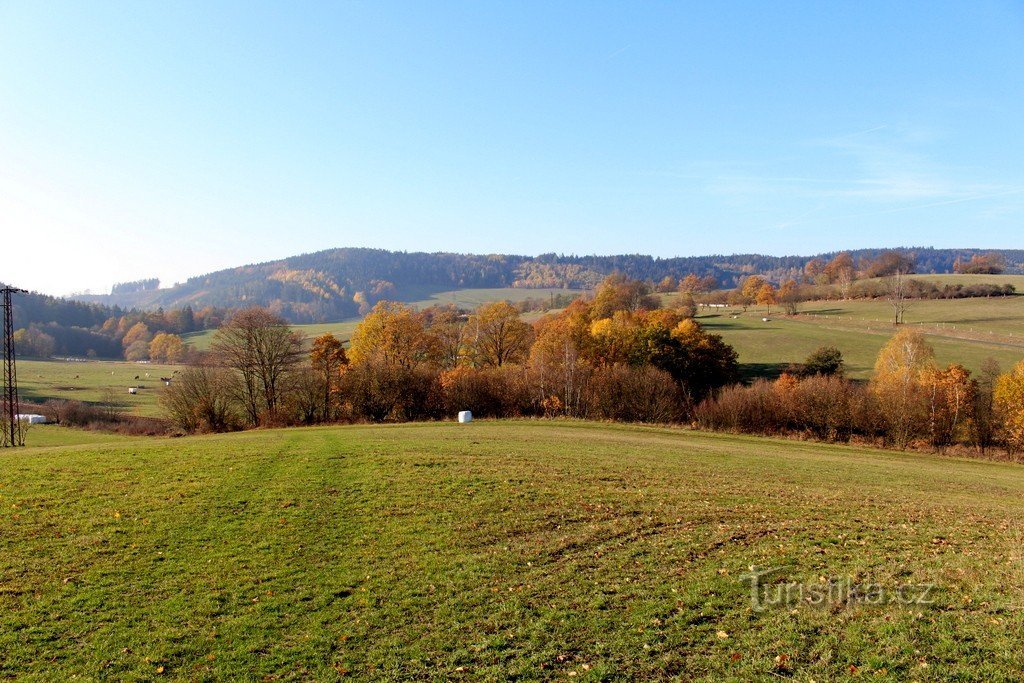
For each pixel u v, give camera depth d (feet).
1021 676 30.55
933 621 36.70
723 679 33.30
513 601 45.03
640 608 42.70
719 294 595.06
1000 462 145.07
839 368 277.85
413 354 273.54
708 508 69.10
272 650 39.29
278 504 71.36
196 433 202.59
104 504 70.74
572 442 123.44
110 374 403.13
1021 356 269.44
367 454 101.81
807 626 37.99
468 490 76.69
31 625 42.63
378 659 37.78
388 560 54.29
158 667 37.29
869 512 67.67
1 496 73.31
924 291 449.06
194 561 54.34
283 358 217.36
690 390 260.83
